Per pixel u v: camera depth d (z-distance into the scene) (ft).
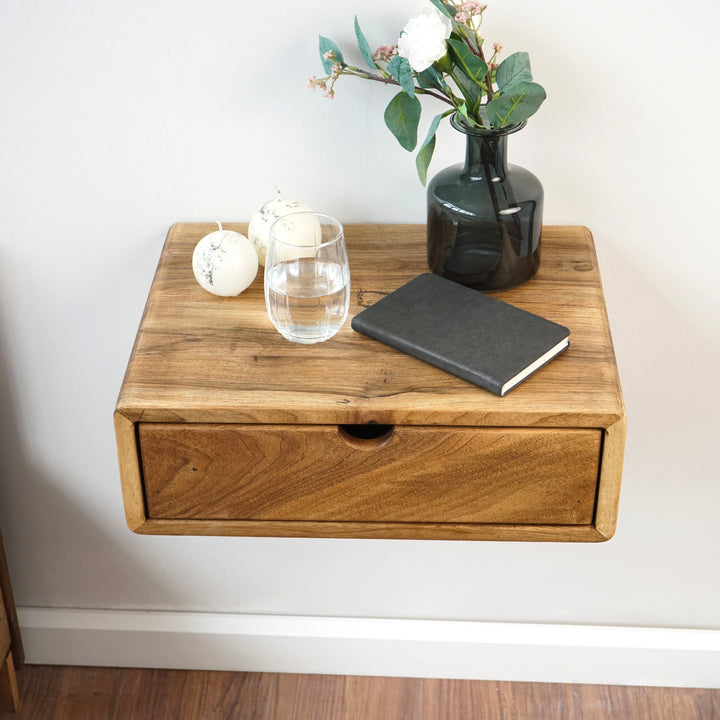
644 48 3.23
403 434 2.79
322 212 3.66
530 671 4.90
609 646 4.79
